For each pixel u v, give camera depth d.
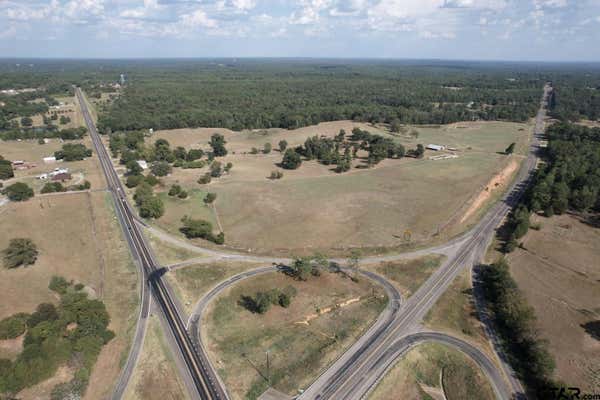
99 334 79.31
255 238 121.06
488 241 120.62
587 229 126.50
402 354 75.94
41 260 106.00
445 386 70.62
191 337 80.94
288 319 86.31
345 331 82.44
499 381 70.75
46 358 71.25
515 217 130.00
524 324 78.69
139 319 86.38
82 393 67.94
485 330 83.94
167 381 70.50
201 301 92.50
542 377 70.25
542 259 109.62
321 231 124.19
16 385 67.06
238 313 88.38
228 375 71.56
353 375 71.38
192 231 120.12
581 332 82.12
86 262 108.00
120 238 121.94
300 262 98.44
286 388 68.69
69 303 83.75
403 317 87.00
